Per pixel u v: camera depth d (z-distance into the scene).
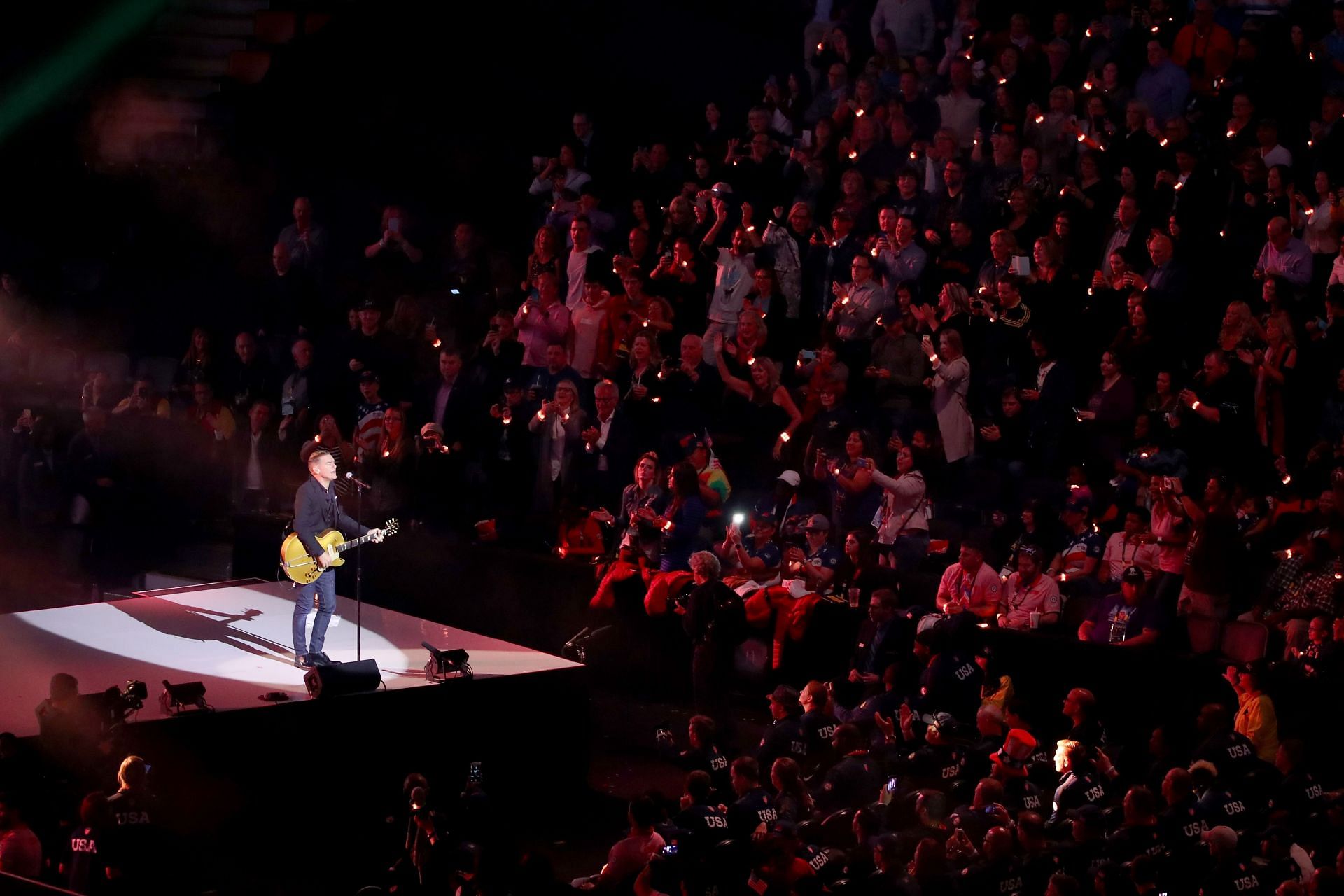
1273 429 43.09
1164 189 47.84
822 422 46.47
